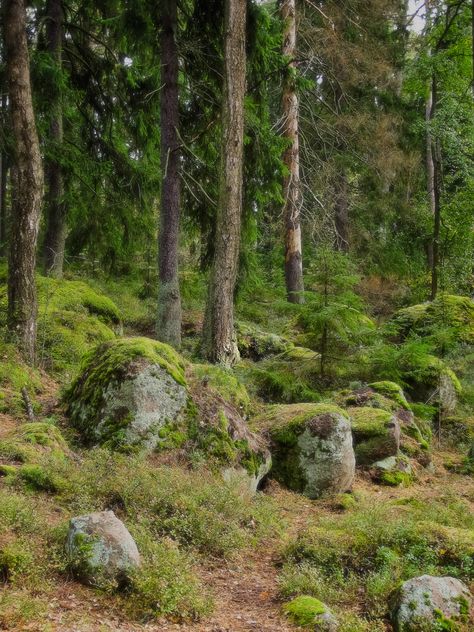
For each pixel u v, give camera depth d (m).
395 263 24.30
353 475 9.03
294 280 19.47
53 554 4.86
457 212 22.47
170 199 14.09
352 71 21.55
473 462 11.23
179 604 4.73
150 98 15.41
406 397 13.30
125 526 5.46
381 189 24.16
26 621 4.07
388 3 22.30
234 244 12.82
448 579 5.04
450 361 15.30
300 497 8.54
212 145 15.09
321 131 22.67
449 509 8.01
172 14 13.88
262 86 14.81
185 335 17.33
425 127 20.38
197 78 14.98
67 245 17.62
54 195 15.94
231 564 5.92
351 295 13.01
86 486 6.25
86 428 8.05
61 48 15.40
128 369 8.04
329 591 5.29
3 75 12.84
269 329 18.50
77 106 16.69
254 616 4.87
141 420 7.77
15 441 7.01
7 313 10.84
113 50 16.58
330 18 20.47
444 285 21.95
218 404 8.47
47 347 12.07
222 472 7.71
